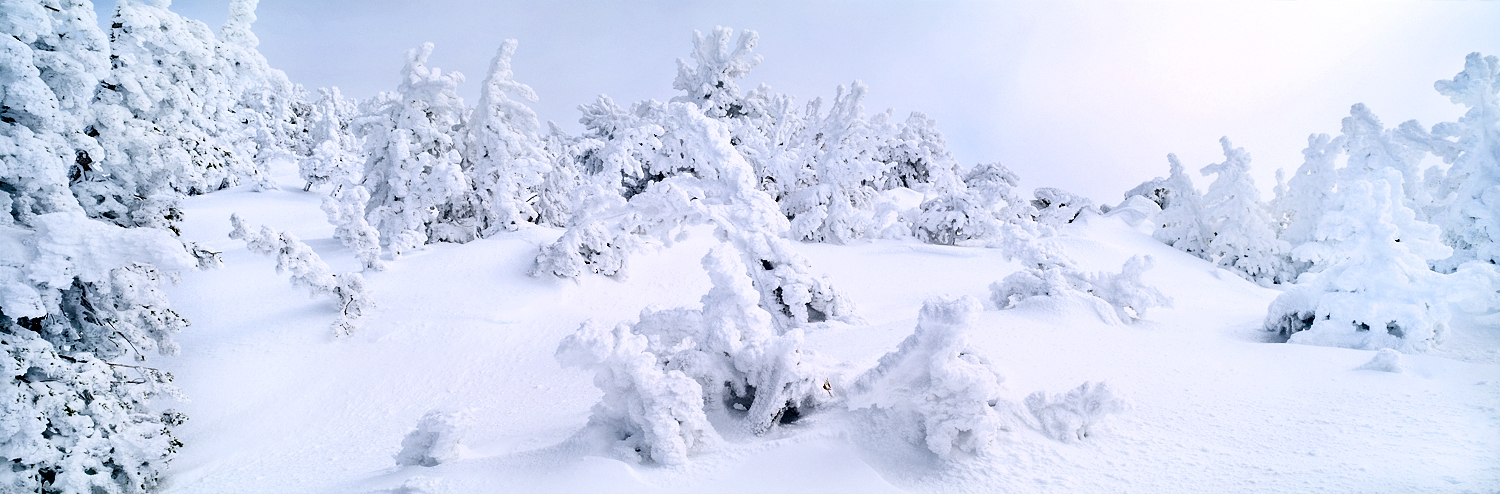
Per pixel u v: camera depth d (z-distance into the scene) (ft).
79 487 25.55
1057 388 28.48
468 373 42.80
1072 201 119.75
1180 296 69.62
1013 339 37.47
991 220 93.04
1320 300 41.60
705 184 50.83
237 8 35.96
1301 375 29.01
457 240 72.90
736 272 25.99
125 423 28.40
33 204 27.86
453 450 22.90
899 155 148.87
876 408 22.65
